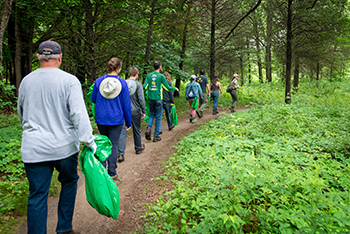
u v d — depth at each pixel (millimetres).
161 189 3355
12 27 10359
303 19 9312
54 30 7789
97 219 2734
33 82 1958
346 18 8664
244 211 2305
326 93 13375
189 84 8102
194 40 13336
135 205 3016
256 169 2812
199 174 3533
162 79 5699
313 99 10383
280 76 21766
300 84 18250
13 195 3020
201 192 3012
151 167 4211
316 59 12070
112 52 8117
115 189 2301
